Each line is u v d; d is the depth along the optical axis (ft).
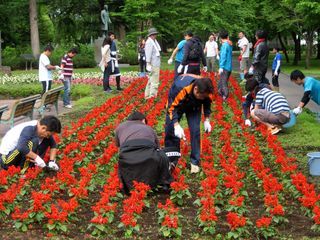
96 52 124.47
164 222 19.01
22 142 25.08
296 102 54.65
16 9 142.51
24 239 18.80
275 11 119.34
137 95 54.29
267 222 18.71
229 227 19.89
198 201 21.09
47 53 51.60
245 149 31.24
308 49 117.39
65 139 33.09
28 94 68.54
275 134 35.63
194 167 26.89
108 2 132.67
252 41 164.45
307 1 98.27
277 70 59.47
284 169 24.66
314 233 19.52
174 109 26.03
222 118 38.50
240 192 22.98
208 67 83.05
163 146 30.09
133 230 19.31
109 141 34.17
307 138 35.32
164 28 103.19
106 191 21.49
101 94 62.85
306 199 20.81
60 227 19.16
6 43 157.79
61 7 133.90
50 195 21.53
